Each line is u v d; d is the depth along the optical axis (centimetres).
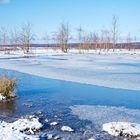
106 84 2089
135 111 1278
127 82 2175
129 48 9138
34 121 1043
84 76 2570
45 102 1471
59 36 8569
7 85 1562
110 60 4806
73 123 1088
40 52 8125
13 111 1278
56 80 2334
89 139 890
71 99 1555
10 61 4591
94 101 1501
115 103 1450
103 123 1084
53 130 995
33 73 2859
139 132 934
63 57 5756
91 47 9256
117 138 913
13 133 914
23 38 8112
